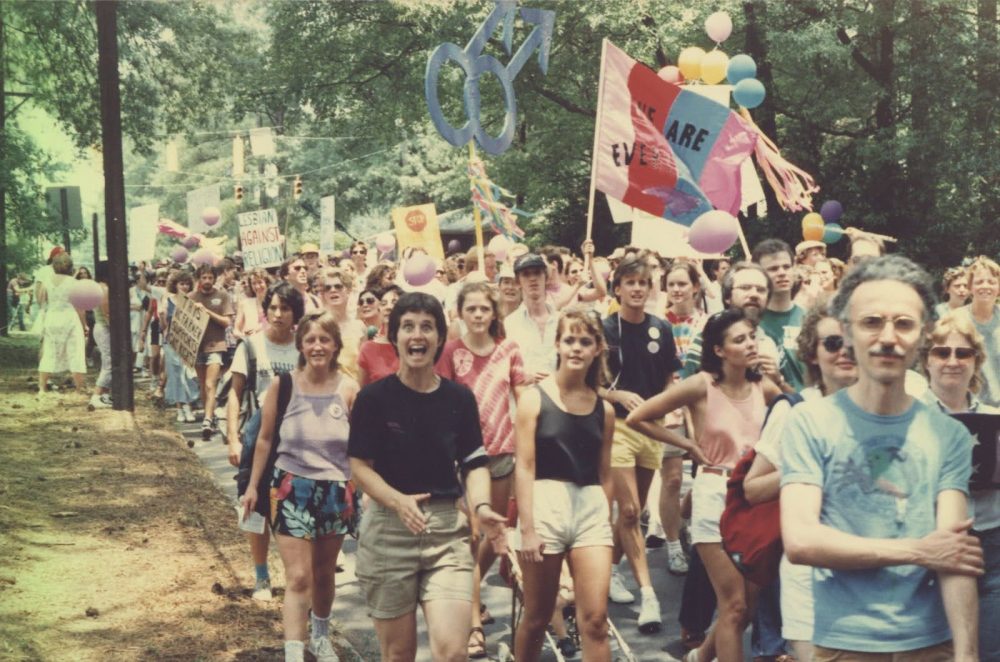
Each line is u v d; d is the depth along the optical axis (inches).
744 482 205.3
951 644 141.5
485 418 303.1
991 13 1106.1
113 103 646.5
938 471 142.8
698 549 243.9
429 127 1616.6
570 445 239.3
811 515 142.2
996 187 1096.8
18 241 978.7
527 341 350.0
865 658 141.2
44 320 729.0
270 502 266.5
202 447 573.9
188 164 3073.3
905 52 1127.0
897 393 143.8
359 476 217.2
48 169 991.6
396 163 2406.5
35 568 342.3
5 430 577.9
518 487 239.1
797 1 1111.6
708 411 254.5
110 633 291.4
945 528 140.4
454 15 1235.2
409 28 1320.1
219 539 384.5
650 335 325.7
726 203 466.9
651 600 303.7
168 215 3272.6
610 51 457.7
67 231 987.9
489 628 310.3
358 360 319.9
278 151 2529.5
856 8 1119.6
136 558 358.0
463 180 1892.2
